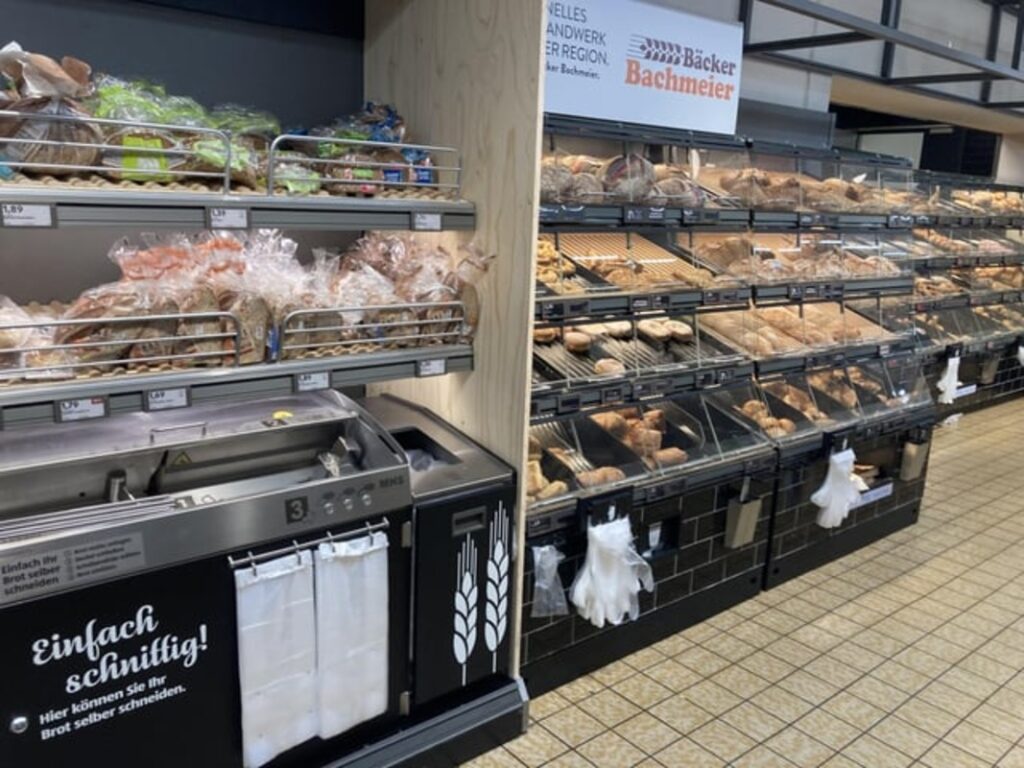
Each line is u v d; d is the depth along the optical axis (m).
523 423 2.09
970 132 7.58
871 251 3.85
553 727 2.28
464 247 2.26
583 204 2.36
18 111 1.51
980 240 6.12
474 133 2.14
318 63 2.44
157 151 1.61
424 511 1.92
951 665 2.66
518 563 2.16
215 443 1.86
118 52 2.07
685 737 2.25
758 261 3.16
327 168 1.99
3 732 1.42
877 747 2.24
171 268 1.75
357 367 1.94
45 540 1.41
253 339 1.78
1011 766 2.18
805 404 3.24
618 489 2.43
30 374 1.51
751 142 3.16
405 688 2.01
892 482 3.63
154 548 1.53
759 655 2.68
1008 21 6.02
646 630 2.69
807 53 4.49
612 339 2.74
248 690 1.70
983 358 5.94
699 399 2.95
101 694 1.52
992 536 3.75
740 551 2.95
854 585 3.21
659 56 3.22
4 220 1.42
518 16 1.96
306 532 1.74
